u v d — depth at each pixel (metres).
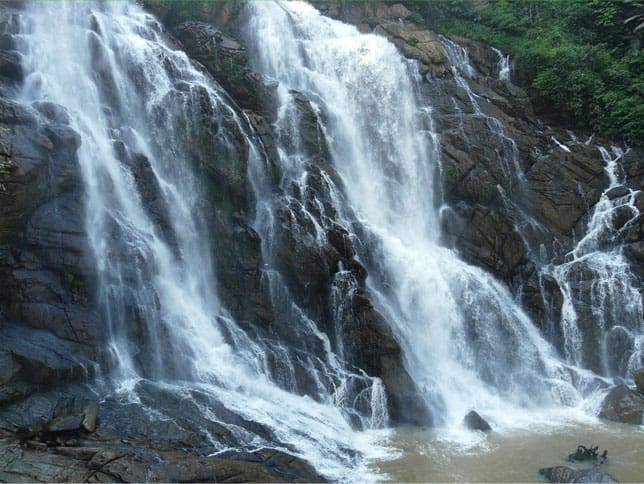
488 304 17.36
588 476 10.05
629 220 19.72
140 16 18.47
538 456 11.63
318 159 18.58
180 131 15.70
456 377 15.51
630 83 24.69
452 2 27.70
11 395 10.22
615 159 22.06
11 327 11.26
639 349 17.00
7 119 12.44
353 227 17.17
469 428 13.20
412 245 18.36
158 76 16.59
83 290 12.20
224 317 14.37
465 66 24.70
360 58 21.78
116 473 8.80
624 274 18.41
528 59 24.94
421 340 16.06
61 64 15.39
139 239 13.43
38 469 8.70
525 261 19.09
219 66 18.67
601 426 13.59
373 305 15.23
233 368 13.10
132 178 14.27
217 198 15.62
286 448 10.88
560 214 20.41
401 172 20.62
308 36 23.17
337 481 10.25
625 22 27.08
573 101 23.83
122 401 11.02
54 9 16.64
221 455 10.08
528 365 16.64
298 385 13.47
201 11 20.59
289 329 14.70
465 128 21.05
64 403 10.48
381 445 12.13
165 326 12.84
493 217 19.28
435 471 10.84
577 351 17.38
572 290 18.22
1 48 14.81
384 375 13.99
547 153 22.03
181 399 11.45
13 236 11.93
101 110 15.36
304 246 15.20
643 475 10.78
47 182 12.41
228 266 14.92
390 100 21.50
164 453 9.71
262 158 16.80
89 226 12.78
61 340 11.42
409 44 23.48
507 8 28.55
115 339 12.20
